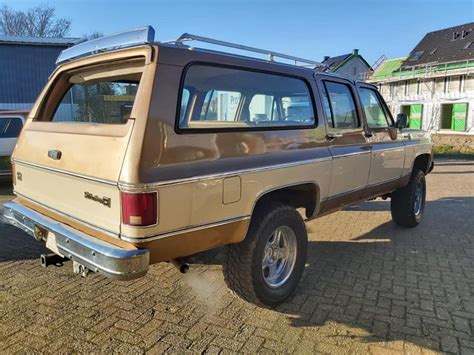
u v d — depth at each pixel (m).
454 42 36.16
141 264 2.40
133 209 2.39
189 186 2.60
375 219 6.49
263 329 3.13
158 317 3.29
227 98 3.12
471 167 14.27
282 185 3.30
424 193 6.22
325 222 6.29
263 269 3.29
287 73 3.59
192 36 2.82
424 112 32.19
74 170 2.77
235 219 2.92
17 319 3.22
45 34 36.72
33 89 18.53
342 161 4.04
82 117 3.61
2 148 8.99
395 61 41.88
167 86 2.58
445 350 2.88
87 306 3.45
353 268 4.38
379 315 3.36
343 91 4.30
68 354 2.79
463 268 4.39
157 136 2.49
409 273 4.25
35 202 3.37
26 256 4.57
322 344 2.94
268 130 3.28
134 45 2.73
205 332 3.08
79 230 2.78
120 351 2.83
